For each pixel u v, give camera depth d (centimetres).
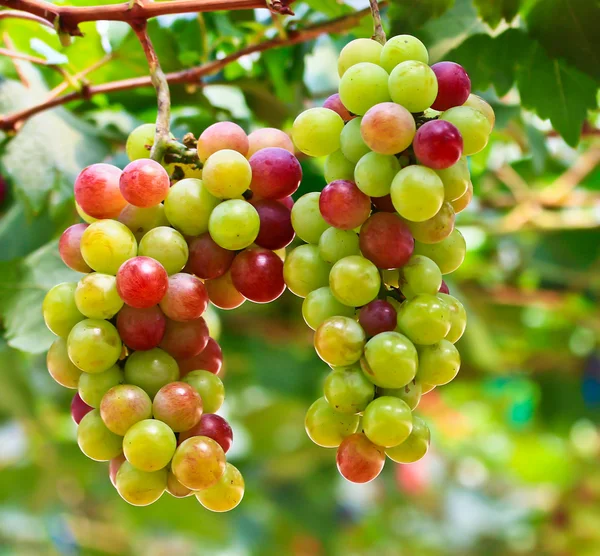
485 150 105
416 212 57
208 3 66
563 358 147
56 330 61
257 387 147
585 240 127
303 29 83
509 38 79
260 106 92
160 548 194
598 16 77
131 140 65
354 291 58
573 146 82
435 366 59
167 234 60
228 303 64
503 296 130
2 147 82
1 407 136
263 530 185
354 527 211
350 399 58
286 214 62
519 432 191
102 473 162
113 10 66
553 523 192
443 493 220
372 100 59
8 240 86
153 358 60
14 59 85
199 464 58
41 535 173
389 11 76
